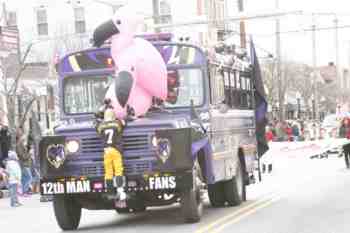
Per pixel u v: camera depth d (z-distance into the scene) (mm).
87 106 15141
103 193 13852
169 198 14539
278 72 56344
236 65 17859
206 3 55375
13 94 31156
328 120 41219
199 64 14805
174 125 13641
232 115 17281
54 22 51562
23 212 20609
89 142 13914
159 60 14203
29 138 28156
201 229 13453
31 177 27297
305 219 14781
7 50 34531
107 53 15086
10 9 51812
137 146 13656
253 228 13578
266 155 30016
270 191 21578
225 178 16344
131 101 13859
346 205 17062
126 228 14391
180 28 45406
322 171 29344
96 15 51594
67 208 14570
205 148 14594
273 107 59750
